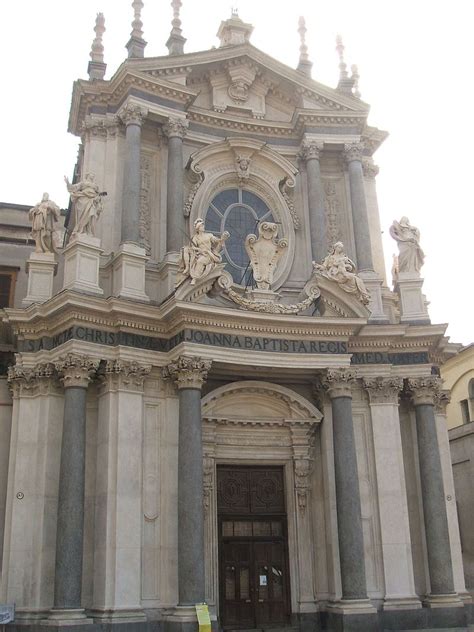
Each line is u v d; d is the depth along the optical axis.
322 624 22.34
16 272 30.70
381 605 22.03
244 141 26.31
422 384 24.31
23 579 19.98
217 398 23.06
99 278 22.91
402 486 23.25
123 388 21.27
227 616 22.38
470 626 22.86
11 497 20.73
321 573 22.91
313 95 27.58
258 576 22.95
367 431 23.86
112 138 24.97
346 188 27.36
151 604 20.25
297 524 23.16
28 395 21.58
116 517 20.12
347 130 27.45
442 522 23.06
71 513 19.70
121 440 20.78
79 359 20.80
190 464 20.77
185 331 21.58
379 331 24.06
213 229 26.03
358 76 30.02
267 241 24.69
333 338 23.22
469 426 34.19
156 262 24.09
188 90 25.33
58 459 20.89
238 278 25.80
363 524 22.91
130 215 23.34
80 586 19.44
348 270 23.69
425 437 23.89
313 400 24.45
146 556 20.59
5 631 19.53
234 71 27.30
